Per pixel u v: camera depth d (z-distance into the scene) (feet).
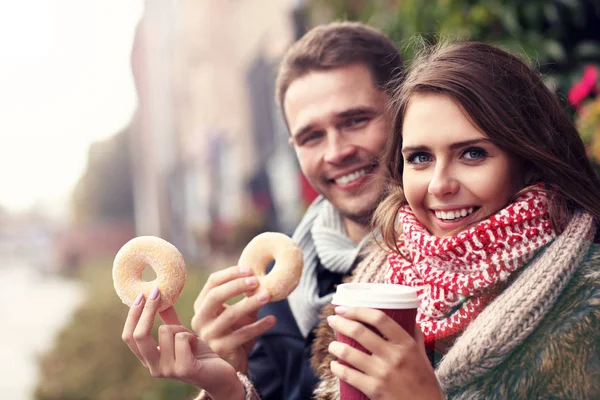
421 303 5.33
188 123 89.66
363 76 7.30
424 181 5.19
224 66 64.64
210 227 56.08
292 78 7.55
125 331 5.77
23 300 71.10
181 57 88.99
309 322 7.29
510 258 4.87
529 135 5.11
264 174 48.85
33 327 46.62
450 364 4.83
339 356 4.58
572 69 12.29
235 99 59.41
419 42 7.41
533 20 12.16
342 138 7.32
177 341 5.70
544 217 4.99
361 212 7.43
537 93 5.39
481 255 4.94
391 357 4.42
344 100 7.22
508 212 4.91
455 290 5.05
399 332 4.45
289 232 8.74
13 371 30.25
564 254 4.71
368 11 15.78
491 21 12.21
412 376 4.41
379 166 7.13
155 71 98.78
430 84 5.01
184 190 95.81
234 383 6.01
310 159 7.57
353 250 7.34
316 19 20.34
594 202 5.07
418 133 5.08
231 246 52.16
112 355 18.21
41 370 20.16
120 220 157.99
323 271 7.68
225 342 6.55
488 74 5.08
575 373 4.41
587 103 10.30
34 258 165.37
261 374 7.62
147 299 5.67
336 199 7.58
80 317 25.72
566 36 12.52
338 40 7.39
